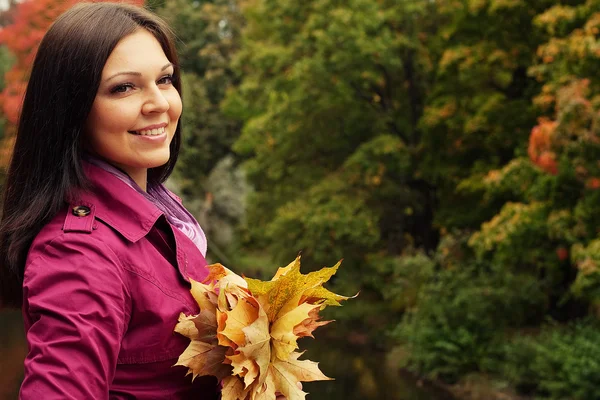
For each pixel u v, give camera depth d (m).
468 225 16.72
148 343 1.22
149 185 1.64
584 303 13.44
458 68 15.23
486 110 14.42
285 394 1.25
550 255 12.19
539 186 11.16
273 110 19.17
